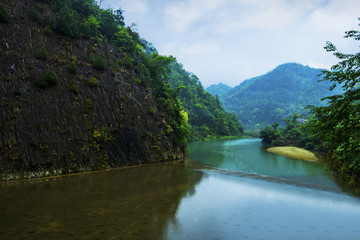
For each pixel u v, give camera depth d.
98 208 10.38
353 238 8.03
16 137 16.48
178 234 7.91
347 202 12.92
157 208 10.73
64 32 23.92
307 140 52.41
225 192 14.68
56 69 21.22
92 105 22.38
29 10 22.30
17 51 19.30
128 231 7.95
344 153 15.25
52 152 17.98
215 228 8.61
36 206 10.37
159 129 30.41
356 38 8.94
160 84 38.53
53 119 18.95
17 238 7.05
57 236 7.29
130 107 26.61
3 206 10.24
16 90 17.70
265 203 12.41
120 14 34.66
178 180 17.84
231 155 40.84
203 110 129.12
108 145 22.56
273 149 50.69
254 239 7.73
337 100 9.48
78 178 16.94
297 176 22.00
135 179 17.47
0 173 15.16
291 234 8.28
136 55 36.28
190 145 66.19
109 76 26.03
